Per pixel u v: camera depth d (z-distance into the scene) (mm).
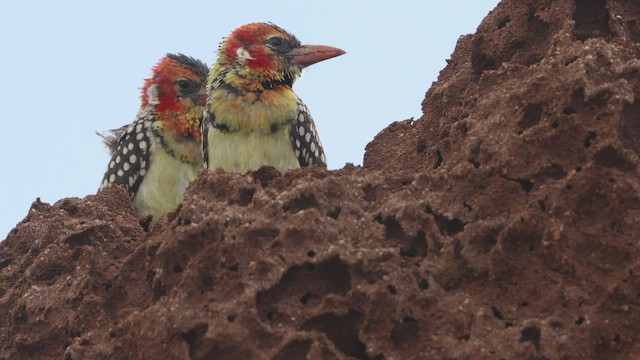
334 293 10500
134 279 12227
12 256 14266
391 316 10195
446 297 10406
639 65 11086
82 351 11461
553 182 10766
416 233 10914
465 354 9953
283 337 10164
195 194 11609
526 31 13039
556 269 10414
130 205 14727
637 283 10102
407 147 14062
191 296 10633
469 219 10992
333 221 10992
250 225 10797
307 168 12047
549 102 11148
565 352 9867
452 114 12797
